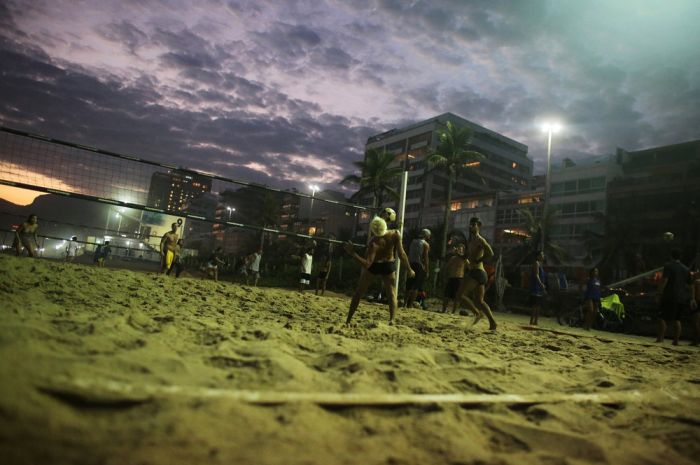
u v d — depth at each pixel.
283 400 1.88
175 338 2.82
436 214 60.19
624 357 4.77
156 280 7.91
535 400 2.45
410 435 1.83
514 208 50.12
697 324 8.30
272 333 3.32
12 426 1.31
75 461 1.25
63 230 17.14
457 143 36.38
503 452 1.84
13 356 1.74
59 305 3.64
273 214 62.00
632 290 14.84
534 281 10.51
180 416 1.58
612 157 44.38
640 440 2.14
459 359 3.19
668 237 8.66
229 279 24.30
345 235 49.81
